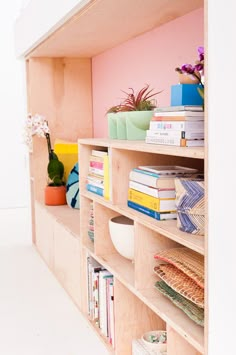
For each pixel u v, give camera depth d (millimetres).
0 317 2570
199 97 1713
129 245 2066
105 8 2271
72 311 2648
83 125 3992
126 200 2105
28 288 3006
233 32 1119
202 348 1328
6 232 4602
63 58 3904
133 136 2305
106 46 3350
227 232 1194
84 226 2562
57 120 3941
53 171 3727
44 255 3594
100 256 2299
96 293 2377
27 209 5816
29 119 3801
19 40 3883
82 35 2936
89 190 2496
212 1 1200
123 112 2350
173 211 1722
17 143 5812
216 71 1199
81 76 3953
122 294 2041
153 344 1849
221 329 1242
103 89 3682
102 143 2170
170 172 1766
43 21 2953
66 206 3635
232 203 1165
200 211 1490
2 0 5570
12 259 3646
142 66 2912
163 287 1737
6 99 5711
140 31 2816
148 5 2217
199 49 1733
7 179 5844
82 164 2541
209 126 1245
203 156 1334
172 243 1833
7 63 5660
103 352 2160
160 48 2660
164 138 1721
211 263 1272
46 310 2658
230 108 1148
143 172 1847
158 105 2705
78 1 2197
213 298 1271
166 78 2607
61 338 2314
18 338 2320
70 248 2805
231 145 1154
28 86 4105
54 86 3914
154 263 1822
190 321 1515
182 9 2291
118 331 2051
